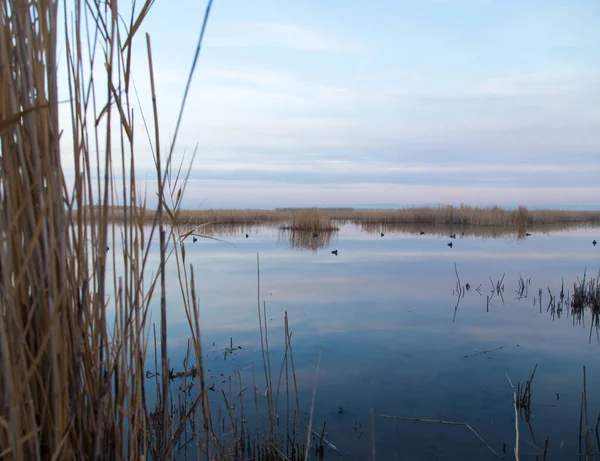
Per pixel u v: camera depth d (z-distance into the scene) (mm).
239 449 3289
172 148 1324
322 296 8609
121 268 7246
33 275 1170
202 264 12633
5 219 1104
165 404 1553
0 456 1130
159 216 1405
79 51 1249
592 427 3754
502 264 12828
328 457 3346
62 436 1177
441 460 3289
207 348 5664
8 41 1066
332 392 4445
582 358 5418
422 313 7449
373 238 21312
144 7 1277
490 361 5293
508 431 3719
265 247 17297
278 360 5289
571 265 12625
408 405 4180
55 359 1140
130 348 1401
